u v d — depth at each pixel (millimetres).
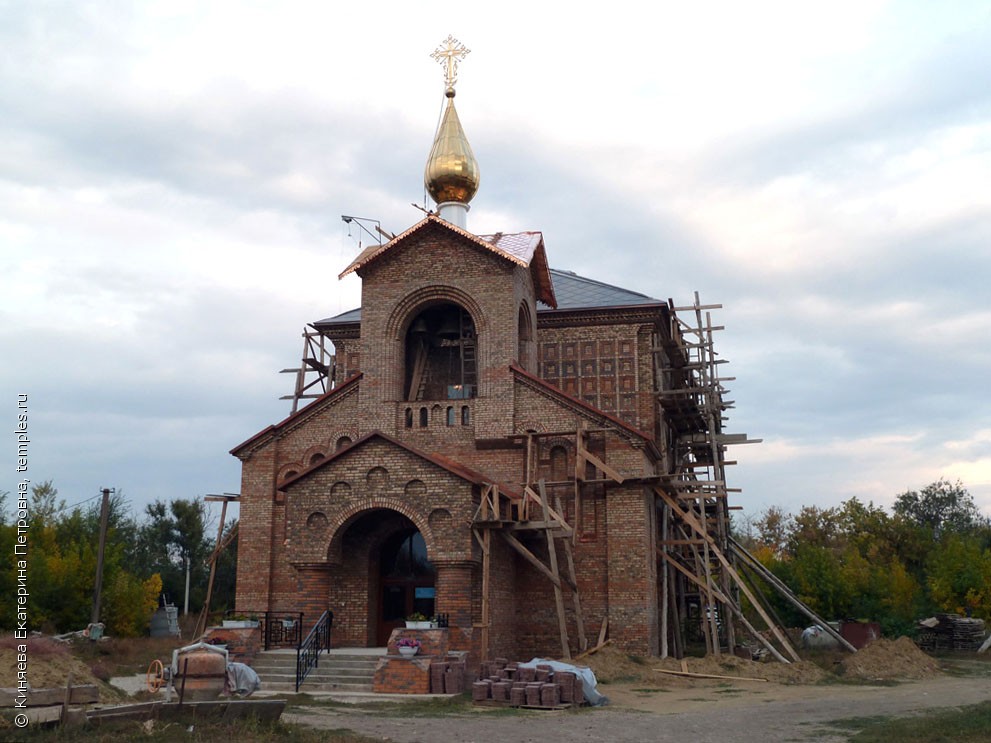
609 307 41156
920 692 25516
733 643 35938
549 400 33531
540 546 32688
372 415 34469
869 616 42438
